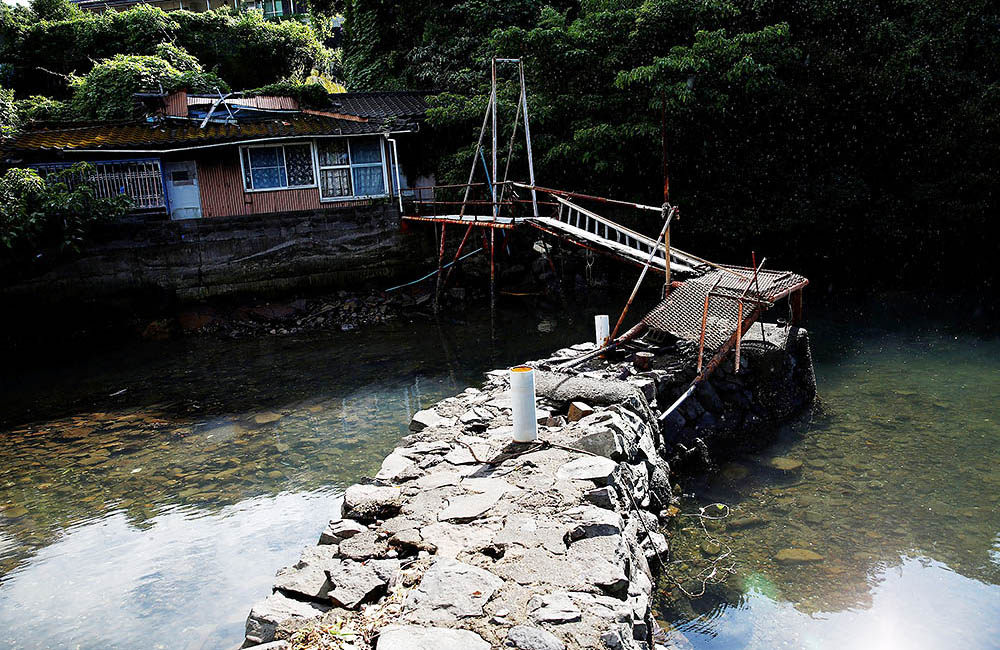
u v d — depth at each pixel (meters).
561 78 18.31
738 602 4.84
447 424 6.35
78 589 5.39
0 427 9.94
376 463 7.81
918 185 18.61
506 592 3.43
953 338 12.78
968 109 18.36
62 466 8.23
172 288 16.09
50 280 15.17
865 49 19.52
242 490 7.25
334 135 17.27
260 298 16.83
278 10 35.00
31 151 15.70
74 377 12.68
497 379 7.94
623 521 4.62
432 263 18.25
